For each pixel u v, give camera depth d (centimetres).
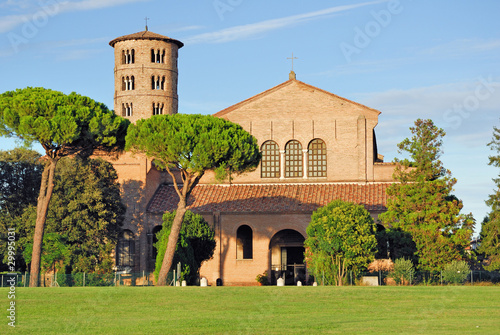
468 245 6375
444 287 4528
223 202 7381
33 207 6650
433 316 3369
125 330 2934
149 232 7331
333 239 5762
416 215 6291
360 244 5750
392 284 5919
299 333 2872
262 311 3500
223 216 7256
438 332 2873
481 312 3488
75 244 6481
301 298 3931
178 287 4428
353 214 5856
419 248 6147
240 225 7219
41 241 5562
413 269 5962
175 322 3138
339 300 3869
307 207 7150
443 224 6247
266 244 7162
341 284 5744
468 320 3241
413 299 3928
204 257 6506
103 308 3541
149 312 3450
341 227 5769
